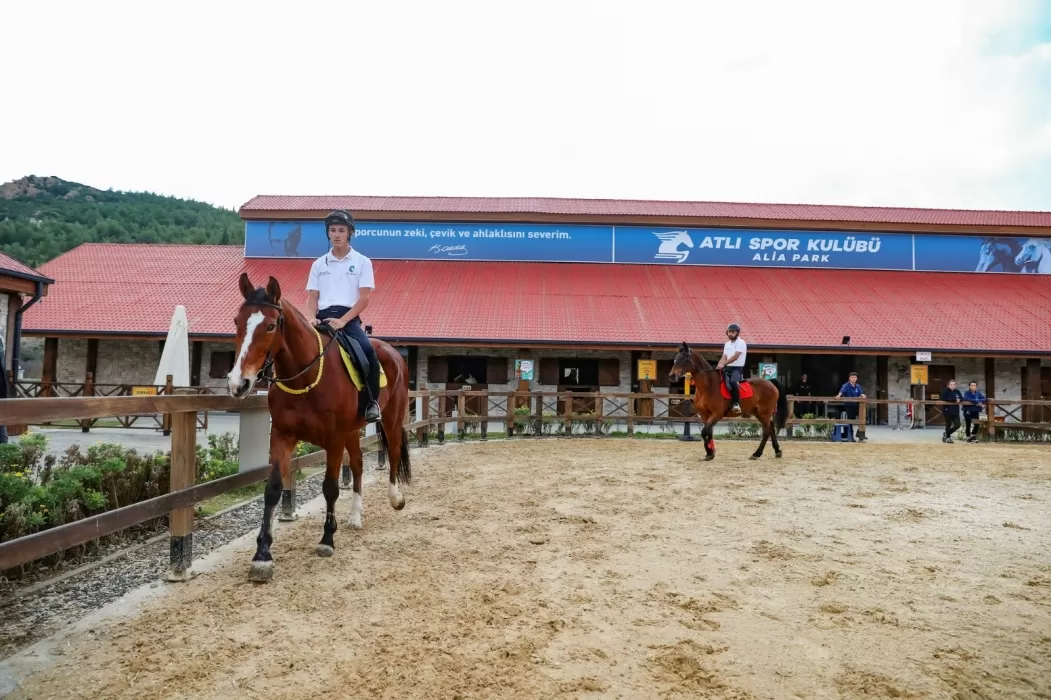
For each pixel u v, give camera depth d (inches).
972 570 192.2
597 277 1088.2
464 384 917.2
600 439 613.9
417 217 1135.0
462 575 181.2
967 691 118.0
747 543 219.0
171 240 3555.6
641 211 1218.6
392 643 135.9
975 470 409.7
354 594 165.3
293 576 179.5
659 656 130.5
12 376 555.5
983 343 884.6
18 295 562.3
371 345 222.2
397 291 999.0
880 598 167.0
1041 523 255.3
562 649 133.6
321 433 192.4
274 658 128.4
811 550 211.8
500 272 1100.5
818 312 965.2
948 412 679.7
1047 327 932.0
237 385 158.7
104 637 137.6
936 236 1151.0
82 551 198.2
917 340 887.7
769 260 1152.8
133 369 911.7
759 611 156.6
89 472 213.8
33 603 157.8
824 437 671.8
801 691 117.5
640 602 161.8
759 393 454.9
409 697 114.0
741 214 1211.2
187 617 148.9
